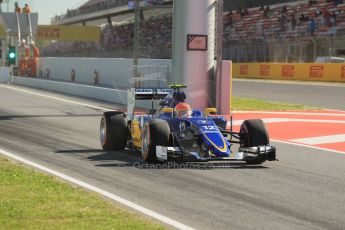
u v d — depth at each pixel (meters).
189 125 24.16
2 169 21.77
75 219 14.78
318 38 95.38
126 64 66.81
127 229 13.94
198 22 42.56
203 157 23.44
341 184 21.00
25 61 102.56
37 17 107.69
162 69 51.97
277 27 118.88
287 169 23.89
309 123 41.47
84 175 21.66
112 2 170.25
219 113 45.38
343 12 105.81
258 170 23.33
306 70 95.31
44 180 19.81
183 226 14.75
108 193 18.50
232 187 19.88
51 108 50.53
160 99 27.78
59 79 91.25
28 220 14.56
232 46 114.00
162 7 49.12
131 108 27.81
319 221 15.63
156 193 18.72
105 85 73.69
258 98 62.97
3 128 36.59
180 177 21.44
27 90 74.12
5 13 105.44
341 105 56.25
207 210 16.58
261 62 106.31
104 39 178.88
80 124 39.34
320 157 27.53
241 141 25.02
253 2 133.88
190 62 42.75
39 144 29.98
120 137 27.30
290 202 17.83
